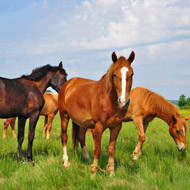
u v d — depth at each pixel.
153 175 3.74
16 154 4.83
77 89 4.28
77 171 3.84
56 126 10.24
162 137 7.47
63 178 3.51
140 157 5.01
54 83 5.57
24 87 4.75
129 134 7.89
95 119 3.64
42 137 7.75
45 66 5.43
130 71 3.15
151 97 5.48
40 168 3.87
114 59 3.39
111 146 3.76
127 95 3.07
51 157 4.67
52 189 3.20
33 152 5.29
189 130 7.80
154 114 5.59
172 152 5.09
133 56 3.44
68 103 4.38
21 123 4.95
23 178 3.52
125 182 3.31
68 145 5.98
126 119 5.71
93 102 3.64
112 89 3.38
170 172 3.71
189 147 5.52
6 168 3.98
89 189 3.19
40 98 4.91
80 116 4.04
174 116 4.97
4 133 7.27
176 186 3.29
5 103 4.36
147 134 8.09
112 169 3.76
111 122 3.55
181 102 62.72
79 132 4.87
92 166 3.64
